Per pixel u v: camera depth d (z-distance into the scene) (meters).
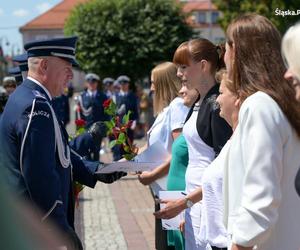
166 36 28.42
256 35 2.49
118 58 28.33
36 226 1.22
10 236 1.16
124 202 8.92
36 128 3.04
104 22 28.23
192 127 3.42
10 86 7.64
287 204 2.37
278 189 2.29
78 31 28.42
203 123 3.32
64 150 3.28
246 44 2.49
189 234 3.46
